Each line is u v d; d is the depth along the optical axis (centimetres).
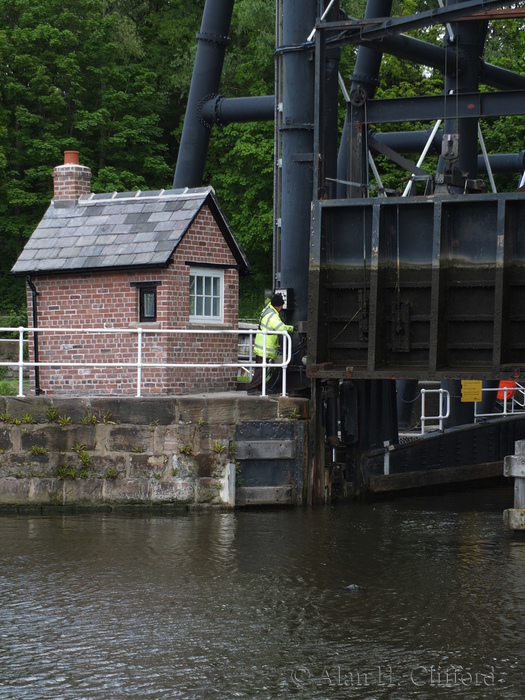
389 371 1905
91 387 2175
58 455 1856
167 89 5966
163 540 1606
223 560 1477
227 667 1030
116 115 5603
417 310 1927
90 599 1263
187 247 2130
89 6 5553
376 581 1366
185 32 6000
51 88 5203
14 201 5153
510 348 1884
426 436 2255
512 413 2566
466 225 1870
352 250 1933
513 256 1858
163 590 1306
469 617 1196
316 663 1041
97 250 2161
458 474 2305
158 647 1088
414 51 2431
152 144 5619
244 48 5834
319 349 1955
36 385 2225
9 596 1275
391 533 1709
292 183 2075
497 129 4997
